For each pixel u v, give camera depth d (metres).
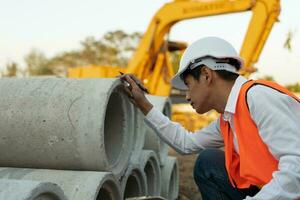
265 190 2.20
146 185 3.76
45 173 2.76
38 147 2.76
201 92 2.55
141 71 10.18
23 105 2.78
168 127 3.14
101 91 2.75
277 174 2.19
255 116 2.31
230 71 2.51
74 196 2.54
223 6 9.49
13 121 2.77
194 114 17.41
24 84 2.91
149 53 10.20
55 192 2.05
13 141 2.78
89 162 2.73
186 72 2.60
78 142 2.70
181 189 5.65
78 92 2.78
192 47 2.58
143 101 3.17
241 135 2.43
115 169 3.08
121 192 3.04
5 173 2.80
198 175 3.11
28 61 33.75
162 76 10.37
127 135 3.35
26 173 2.78
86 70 11.23
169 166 4.80
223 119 2.69
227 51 2.54
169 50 11.39
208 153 3.09
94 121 2.68
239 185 2.72
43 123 2.73
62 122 2.71
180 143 3.14
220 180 3.00
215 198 3.04
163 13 10.21
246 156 2.41
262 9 8.82
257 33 8.76
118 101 3.26
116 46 32.25
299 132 2.22
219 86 2.52
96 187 2.58
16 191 1.87
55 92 2.80
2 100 2.83
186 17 9.96
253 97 2.32
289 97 2.29
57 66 33.50
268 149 2.34
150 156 3.93
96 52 32.75
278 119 2.22
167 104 4.62
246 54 8.72
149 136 4.27
